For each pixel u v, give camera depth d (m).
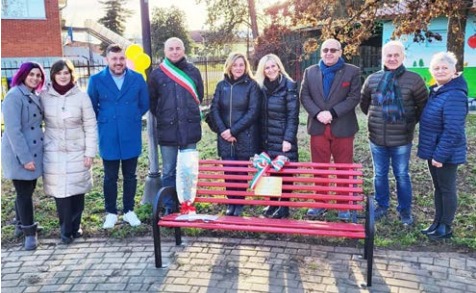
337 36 8.85
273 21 12.20
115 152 4.78
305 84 4.96
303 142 9.18
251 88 4.86
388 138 4.69
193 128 5.02
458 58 8.44
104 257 4.37
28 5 18.27
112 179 4.91
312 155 5.06
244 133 4.91
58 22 18.84
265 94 4.88
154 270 4.07
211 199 4.44
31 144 4.42
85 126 4.59
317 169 4.42
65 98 4.47
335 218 5.09
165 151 5.07
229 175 4.48
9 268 4.21
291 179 4.29
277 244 4.49
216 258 4.25
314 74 4.87
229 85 4.92
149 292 3.71
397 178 4.80
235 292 3.67
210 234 4.75
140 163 7.86
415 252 4.26
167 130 4.98
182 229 4.82
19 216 4.70
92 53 30.39
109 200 4.97
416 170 6.78
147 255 4.37
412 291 3.63
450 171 4.34
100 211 5.56
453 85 4.22
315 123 4.94
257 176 4.36
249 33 24.06
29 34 18.42
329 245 4.44
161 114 4.97
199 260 4.22
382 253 4.25
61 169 4.54
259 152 5.06
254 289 3.71
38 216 5.43
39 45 18.64
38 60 18.66
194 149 5.11
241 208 5.22
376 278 3.83
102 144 4.80
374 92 4.73
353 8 8.80
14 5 18.08
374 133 4.80
